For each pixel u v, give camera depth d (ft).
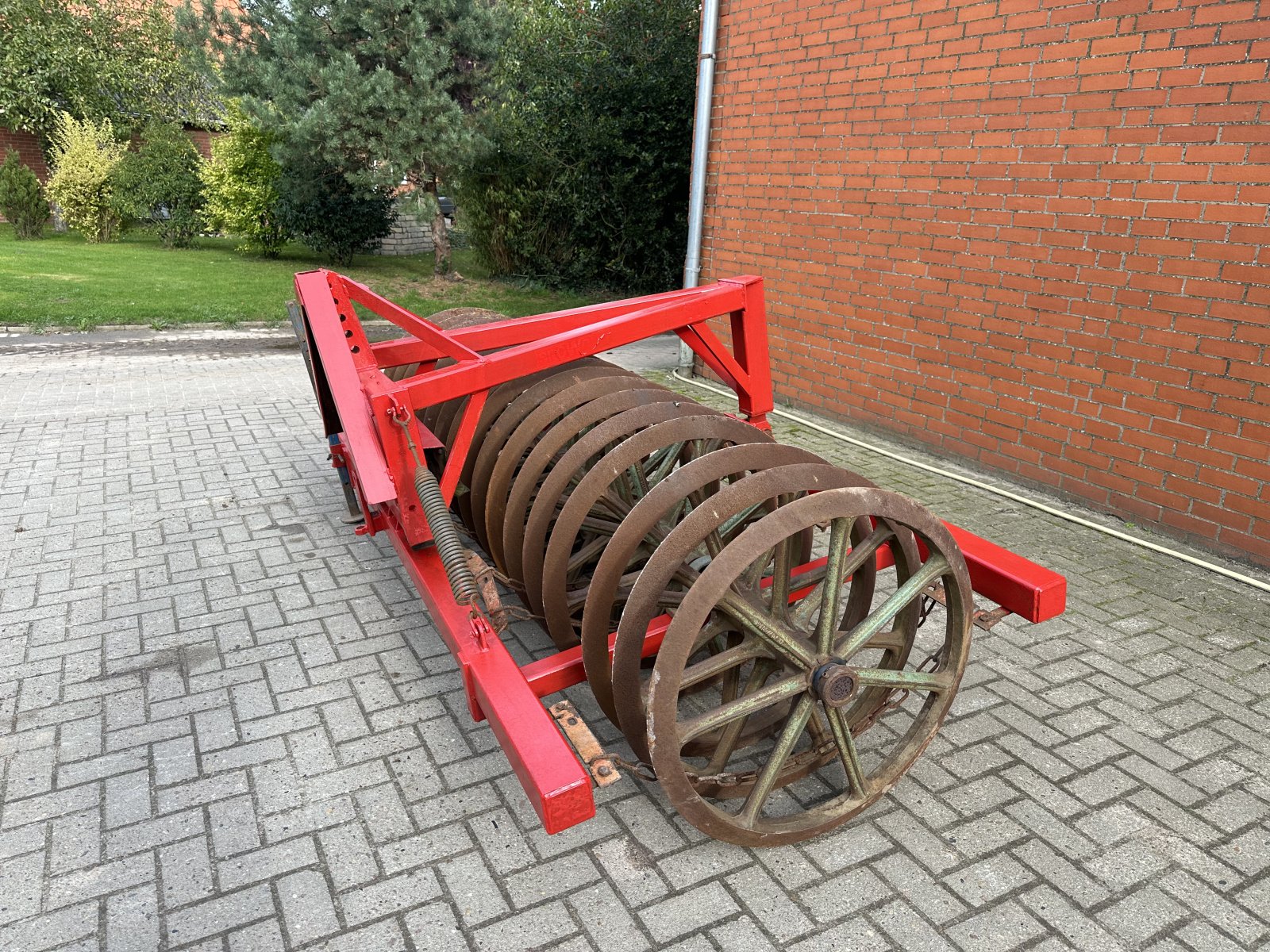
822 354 21.68
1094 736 9.37
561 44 38.96
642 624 6.77
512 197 43.29
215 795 8.40
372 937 6.77
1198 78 13.04
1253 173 12.57
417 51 36.94
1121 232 14.51
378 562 13.53
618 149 38.60
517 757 6.45
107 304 34.42
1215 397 13.58
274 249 50.06
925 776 8.71
